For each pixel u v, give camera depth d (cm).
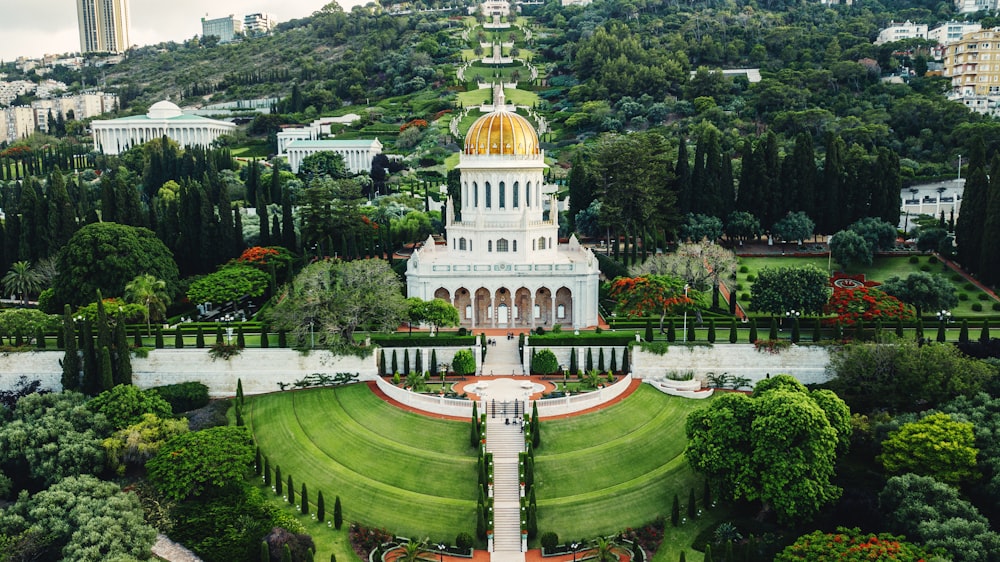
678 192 19500
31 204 17900
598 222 19088
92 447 11212
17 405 12106
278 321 13850
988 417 10544
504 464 11319
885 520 9588
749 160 19112
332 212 18900
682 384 13125
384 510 10712
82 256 15200
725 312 15400
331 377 13612
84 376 12788
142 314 14638
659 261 15900
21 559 9394
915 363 11512
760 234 19100
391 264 18250
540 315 15912
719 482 10456
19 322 14062
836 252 17012
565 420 12075
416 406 12600
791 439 9844
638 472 11356
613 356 13725
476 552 10150
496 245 16088
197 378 13550
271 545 9812
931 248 17712
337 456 11706
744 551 9675
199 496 10750
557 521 10550
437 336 13875
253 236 19688
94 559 9162
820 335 13600
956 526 8781
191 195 18212
